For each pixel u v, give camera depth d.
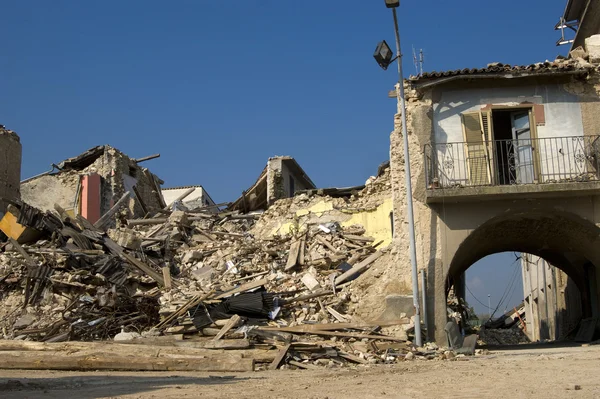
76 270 21.61
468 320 31.55
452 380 9.75
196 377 12.12
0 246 22.94
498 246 22.17
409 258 18.22
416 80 18.89
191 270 23.75
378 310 17.88
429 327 17.59
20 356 14.13
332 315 17.94
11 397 8.66
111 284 21.05
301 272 21.39
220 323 16.78
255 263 22.84
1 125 28.58
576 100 18.81
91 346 14.88
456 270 21.78
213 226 29.83
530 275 41.56
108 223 31.41
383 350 15.65
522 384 8.80
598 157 18.16
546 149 18.50
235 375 12.57
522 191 17.55
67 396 8.72
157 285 21.77
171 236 27.00
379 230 26.50
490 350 18.48
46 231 24.14
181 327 16.86
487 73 18.53
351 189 29.62
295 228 26.78
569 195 17.91
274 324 17.39
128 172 38.72
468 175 18.44
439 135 18.86
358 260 21.91
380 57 17.98
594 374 9.74
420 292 17.72
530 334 42.38
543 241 21.34
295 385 9.83
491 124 18.72
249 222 30.77
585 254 20.14
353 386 9.36
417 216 18.38
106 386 10.26
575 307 26.06
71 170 37.72
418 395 7.98
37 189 36.59
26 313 20.02
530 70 18.48
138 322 18.70
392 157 19.17
